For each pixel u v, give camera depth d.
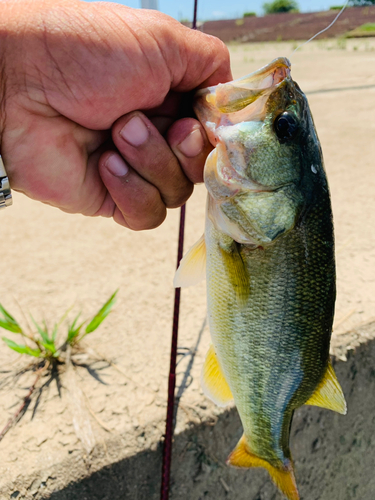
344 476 0.34
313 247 0.23
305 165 0.22
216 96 0.22
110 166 0.23
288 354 0.24
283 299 0.23
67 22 0.21
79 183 0.25
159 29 0.22
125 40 0.21
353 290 0.38
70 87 0.21
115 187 0.24
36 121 0.22
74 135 0.24
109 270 0.44
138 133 0.22
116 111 0.22
